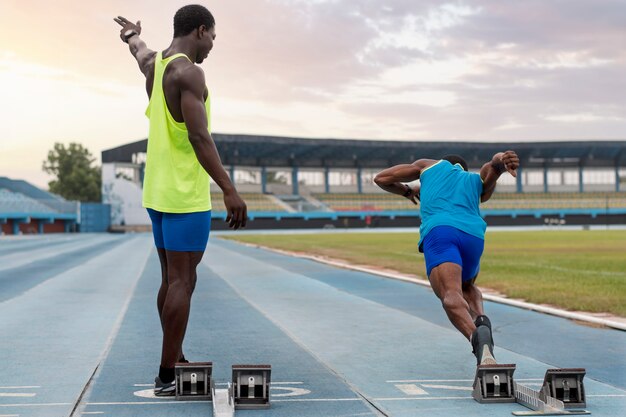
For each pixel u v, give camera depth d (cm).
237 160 10419
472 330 510
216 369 620
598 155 11131
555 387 485
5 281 1620
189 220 492
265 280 1661
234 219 473
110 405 486
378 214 10312
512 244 3912
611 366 642
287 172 10869
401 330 867
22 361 654
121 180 9606
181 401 499
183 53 496
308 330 867
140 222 9519
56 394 518
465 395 522
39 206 9350
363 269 1973
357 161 11200
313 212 9925
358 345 754
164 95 487
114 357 676
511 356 692
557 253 2895
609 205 10962
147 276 1778
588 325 909
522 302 1139
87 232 9569
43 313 1030
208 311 1063
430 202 561
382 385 556
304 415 463
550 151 11025
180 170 491
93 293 1339
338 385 556
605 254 2794
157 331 852
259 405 480
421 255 2806
